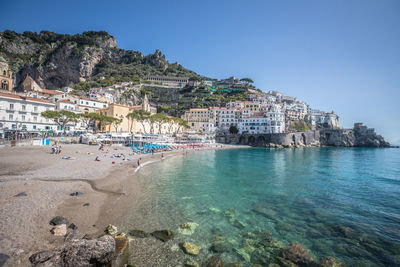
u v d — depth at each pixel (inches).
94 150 1724.9
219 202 677.9
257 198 742.5
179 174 1120.2
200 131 4468.5
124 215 509.0
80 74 5831.7
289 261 366.0
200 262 345.1
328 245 429.4
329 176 1198.9
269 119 4451.3
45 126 2144.4
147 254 356.8
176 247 387.2
